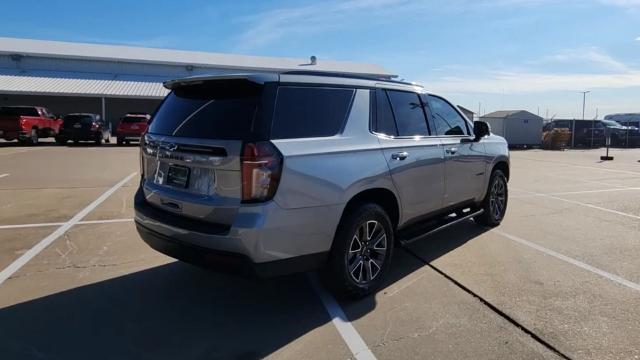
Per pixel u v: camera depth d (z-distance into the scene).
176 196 3.78
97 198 8.85
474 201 6.04
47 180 11.21
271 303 4.10
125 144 26.11
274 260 3.46
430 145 4.92
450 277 4.69
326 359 3.20
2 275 4.69
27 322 3.70
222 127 3.58
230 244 3.36
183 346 3.37
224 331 3.59
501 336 3.49
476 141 5.84
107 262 5.11
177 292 4.32
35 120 24.33
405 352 3.28
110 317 3.80
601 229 6.64
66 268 4.91
